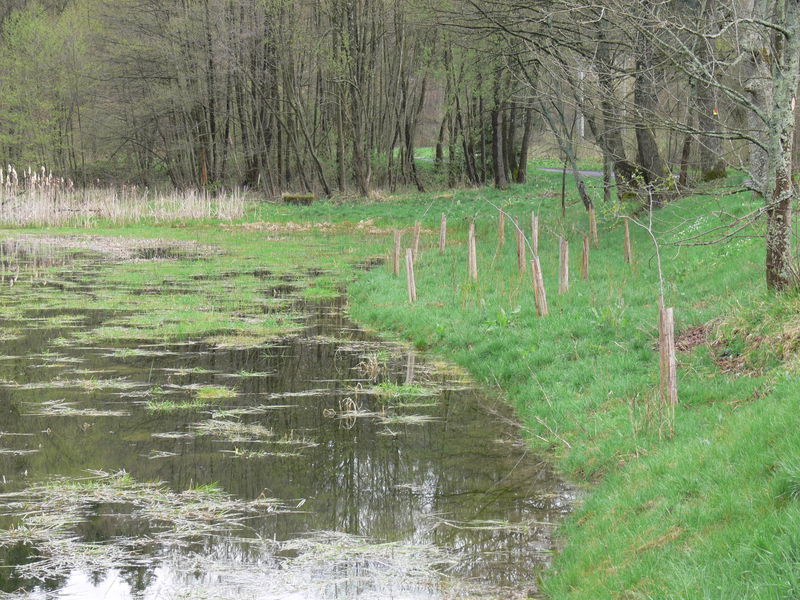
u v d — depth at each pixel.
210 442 8.66
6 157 54.88
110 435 8.82
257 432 8.98
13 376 11.23
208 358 12.49
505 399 10.37
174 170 53.16
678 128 9.84
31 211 36.22
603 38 17.34
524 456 8.36
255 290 19.02
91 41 51.75
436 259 20.72
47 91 52.53
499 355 11.69
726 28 8.96
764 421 6.27
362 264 23.59
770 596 4.04
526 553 6.15
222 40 44.22
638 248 18.39
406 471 7.88
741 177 21.73
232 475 7.71
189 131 49.66
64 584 5.56
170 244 29.09
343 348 13.17
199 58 46.44
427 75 50.31
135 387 10.77
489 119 49.62
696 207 19.50
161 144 54.34
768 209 9.73
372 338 14.07
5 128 54.38
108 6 48.44
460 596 5.47
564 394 9.66
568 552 5.97
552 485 7.57
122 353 12.66
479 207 35.09
